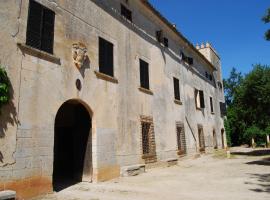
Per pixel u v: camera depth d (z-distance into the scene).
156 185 10.03
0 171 7.11
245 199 7.54
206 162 18.72
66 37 9.99
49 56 9.06
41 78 8.69
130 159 12.89
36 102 8.39
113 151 11.75
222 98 34.00
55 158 12.89
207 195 8.16
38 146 8.25
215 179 11.41
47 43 9.14
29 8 8.64
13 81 7.75
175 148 17.66
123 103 12.95
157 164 15.19
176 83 19.70
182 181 10.95
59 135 13.07
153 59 16.72
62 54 9.67
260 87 22.33
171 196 8.04
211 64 29.34
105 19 12.54
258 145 42.44
